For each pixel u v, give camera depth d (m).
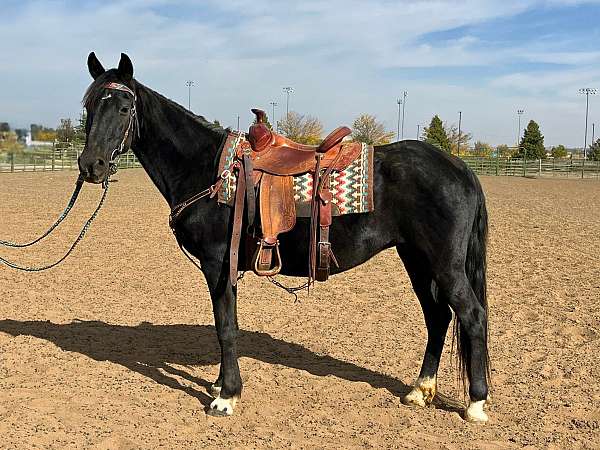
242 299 8.01
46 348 5.91
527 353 5.96
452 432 4.32
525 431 4.34
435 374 4.84
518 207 20.25
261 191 4.41
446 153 4.61
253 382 5.22
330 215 4.35
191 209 4.60
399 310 7.51
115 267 9.72
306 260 4.55
